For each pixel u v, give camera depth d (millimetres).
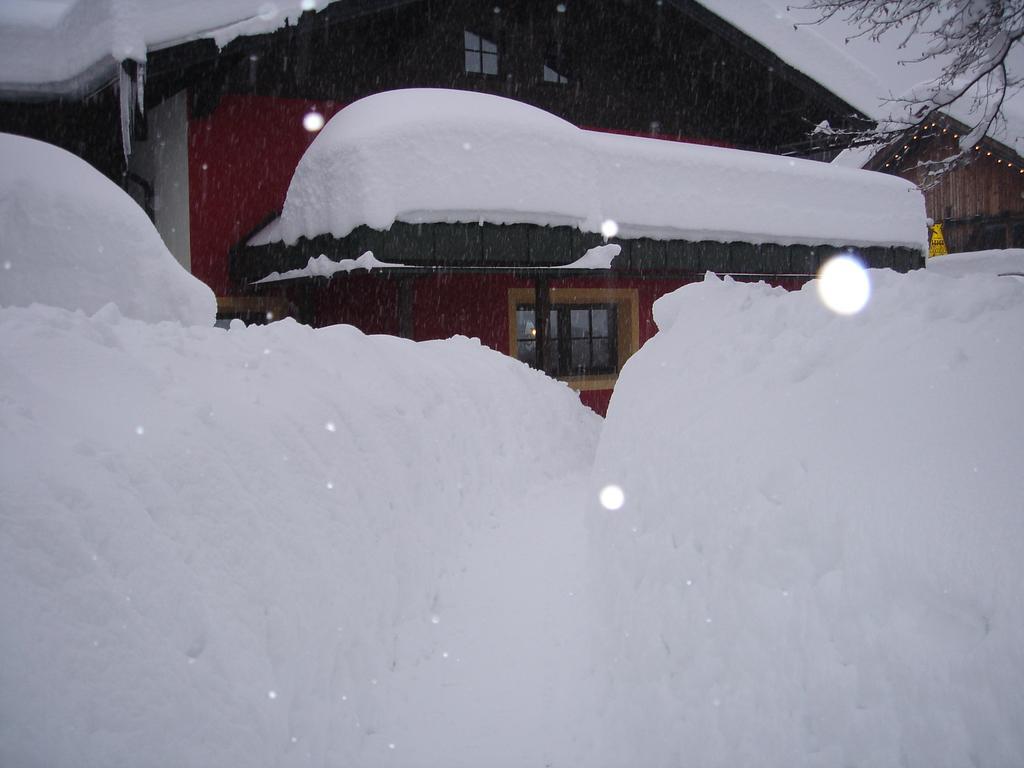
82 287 5246
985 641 2268
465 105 9656
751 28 13797
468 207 9320
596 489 5066
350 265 8922
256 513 3594
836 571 2805
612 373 13734
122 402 3570
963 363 3342
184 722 2584
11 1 10547
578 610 4426
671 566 3674
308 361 5438
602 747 3400
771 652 2873
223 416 3965
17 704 2152
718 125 15562
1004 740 2119
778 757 2654
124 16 8867
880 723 2404
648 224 11125
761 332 4672
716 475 3715
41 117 10305
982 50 6629
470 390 7543
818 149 15766
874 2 6578
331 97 12195
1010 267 19016
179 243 11336
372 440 5141
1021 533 2408
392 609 4340
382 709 3736
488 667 4152
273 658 3215
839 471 3119
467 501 6195
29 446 2883
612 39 14281
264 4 9820
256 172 11703
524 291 12539
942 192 21594
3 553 2451
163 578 2885
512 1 13359
